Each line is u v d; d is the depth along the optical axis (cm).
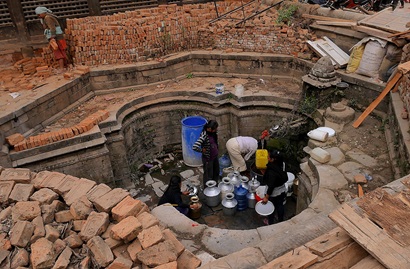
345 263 235
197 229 410
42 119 730
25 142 634
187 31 953
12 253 314
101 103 820
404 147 493
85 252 321
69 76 807
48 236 326
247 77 918
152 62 896
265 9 948
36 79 820
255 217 648
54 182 402
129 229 313
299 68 855
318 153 558
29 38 1012
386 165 545
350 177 518
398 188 255
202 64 946
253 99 805
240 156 734
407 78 586
